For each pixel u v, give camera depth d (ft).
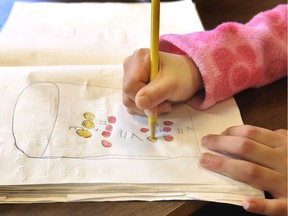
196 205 1.49
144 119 1.74
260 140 1.67
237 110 1.85
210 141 1.65
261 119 1.88
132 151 1.60
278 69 2.09
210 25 2.48
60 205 1.44
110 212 1.44
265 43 2.02
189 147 1.64
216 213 1.80
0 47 2.07
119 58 2.08
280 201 1.52
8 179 1.44
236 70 1.87
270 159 1.61
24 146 1.55
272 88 2.06
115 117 1.73
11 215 1.41
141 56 1.76
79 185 1.47
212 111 1.83
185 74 1.77
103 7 2.47
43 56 2.05
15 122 1.63
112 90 1.83
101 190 1.48
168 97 1.72
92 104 1.76
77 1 2.64
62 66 1.90
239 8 2.64
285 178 1.56
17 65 1.99
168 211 1.45
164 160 1.58
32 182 1.44
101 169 1.51
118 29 2.29
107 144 1.61
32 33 2.20
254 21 2.19
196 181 1.52
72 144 1.59
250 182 1.54
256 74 1.95
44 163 1.51
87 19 2.35
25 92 1.75
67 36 2.20
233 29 1.99
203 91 1.87
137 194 1.48
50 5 2.45
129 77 1.67
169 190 1.49
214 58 1.84
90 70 1.88
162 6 2.46
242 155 1.60
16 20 2.29
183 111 1.81
